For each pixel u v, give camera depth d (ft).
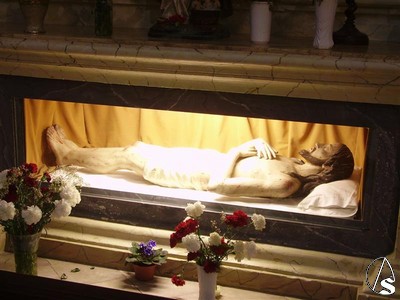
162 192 10.12
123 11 10.39
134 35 9.32
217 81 8.76
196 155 10.16
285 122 9.63
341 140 9.45
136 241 9.87
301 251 9.28
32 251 8.99
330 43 8.33
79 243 9.96
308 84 8.38
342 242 9.15
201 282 8.54
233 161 9.89
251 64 8.30
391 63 7.76
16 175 8.63
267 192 9.77
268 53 8.17
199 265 8.44
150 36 9.13
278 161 9.83
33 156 10.68
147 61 8.78
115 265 9.84
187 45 8.43
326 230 9.17
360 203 9.18
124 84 9.36
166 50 8.54
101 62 9.07
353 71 7.96
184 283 8.98
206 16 8.89
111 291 3.47
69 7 10.66
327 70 8.07
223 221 8.73
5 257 10.18
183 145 10.37
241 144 10.05
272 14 9.70
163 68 8.82
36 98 9.88
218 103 9.05
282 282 9.13
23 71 9.64
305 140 9.68
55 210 8.53
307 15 9.57
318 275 9.00
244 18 9.83
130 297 3.45
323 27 8.25
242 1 9.71
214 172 9.93
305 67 8.10
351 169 9.54
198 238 8.23
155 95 9.30
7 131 10.22
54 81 9.71
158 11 10.23
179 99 9.21
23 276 3.52
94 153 10.64
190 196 9.99
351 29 8.87
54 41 9.00
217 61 8.39
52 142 10.77
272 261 9.25
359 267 8.97
